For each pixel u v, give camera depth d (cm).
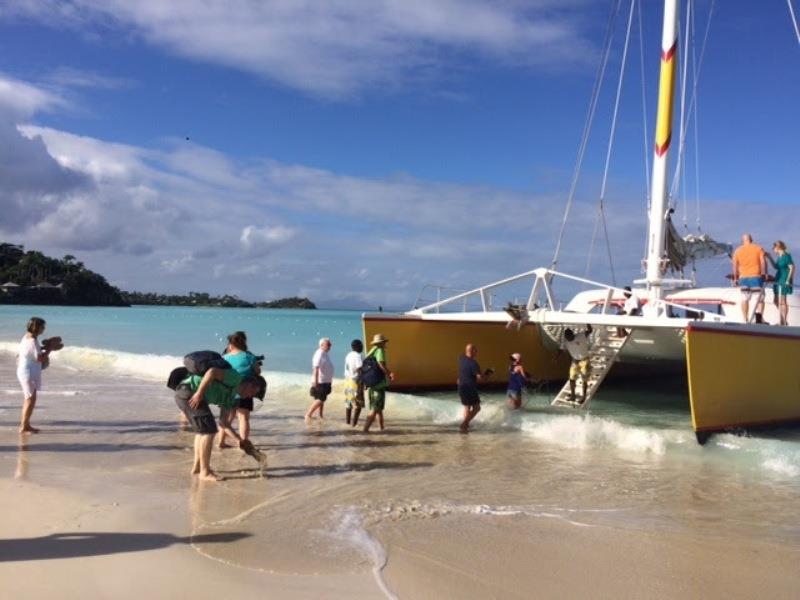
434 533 480
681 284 991
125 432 823
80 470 630
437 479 646
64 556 400
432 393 1243
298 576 385
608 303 1047
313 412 977
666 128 988
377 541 457
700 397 815
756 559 440
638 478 665
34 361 809
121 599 342
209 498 546
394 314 1170
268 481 614
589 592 382
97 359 1753
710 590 389
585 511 548
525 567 418
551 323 1088
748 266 970
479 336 1268
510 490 613
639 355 1267
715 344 835
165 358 1733
